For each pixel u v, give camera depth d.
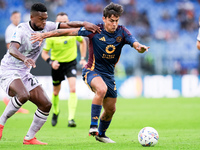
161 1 94.44
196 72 86.06
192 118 39.81
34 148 18.89
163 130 29.61
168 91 76.19
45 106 20.45
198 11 96.00
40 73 68.81
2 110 48.25
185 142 21.83
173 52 88.50
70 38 34.94
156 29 91.38
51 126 33.28
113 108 21.67
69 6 88.81
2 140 23.20
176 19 93.56
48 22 21.27
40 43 19.95
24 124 33.88
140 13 91.12
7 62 20.83
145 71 81.19
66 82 70.06
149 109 51.03
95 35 21.27
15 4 83.50
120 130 29.73
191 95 77.06
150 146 19.59
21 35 19.78
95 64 21.73
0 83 20.94
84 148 18.88
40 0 83.88
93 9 90.19
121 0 91.44
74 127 32.41
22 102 19.55
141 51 20.41
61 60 35.00
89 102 62.88
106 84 21.41
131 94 75.19
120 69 80.88
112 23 20.58
